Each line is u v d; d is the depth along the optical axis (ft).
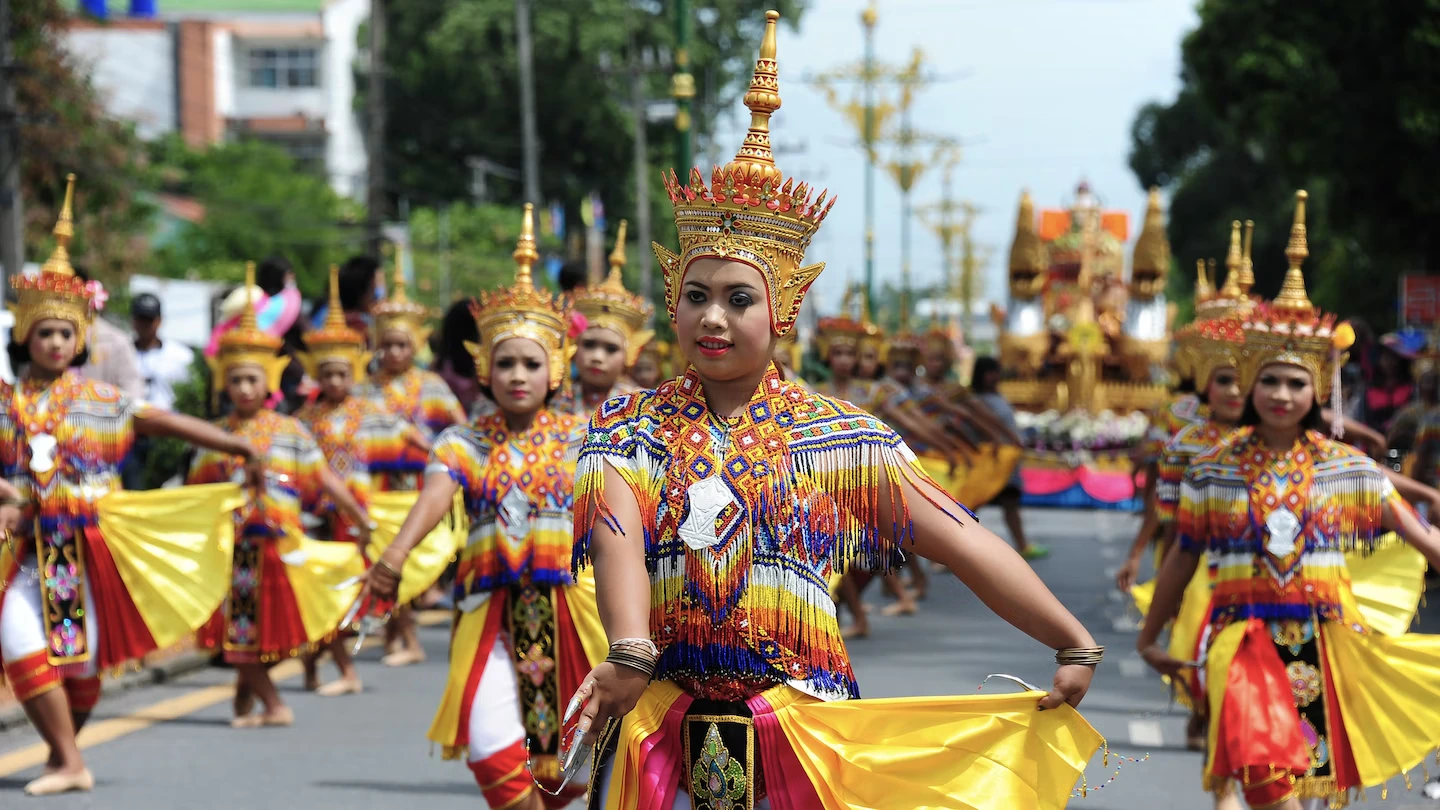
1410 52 105.29
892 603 69.82
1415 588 30.60
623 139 243.19
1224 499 28.22
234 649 42.68
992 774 17.58
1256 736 26.73
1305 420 28.55
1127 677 49.78
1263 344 27.91
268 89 330.13
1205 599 33.19
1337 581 27.84
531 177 169.89
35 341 35.47
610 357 36.29
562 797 28.43
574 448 28.68
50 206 126.31
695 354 17.07
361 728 42.80
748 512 16.99
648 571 17.08
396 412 56.44
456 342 43.96
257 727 42.98
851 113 192.65
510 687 27.89
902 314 94.32
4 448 35.01
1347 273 166.81
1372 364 72.43
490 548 28.22
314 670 49.14
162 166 222.07
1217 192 229.25
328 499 48.57
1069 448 129.59
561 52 235.40
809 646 17.28
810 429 17.33
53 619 34.86
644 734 17.19
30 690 34.50
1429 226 115.24
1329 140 111.04
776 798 17.07
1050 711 17.56
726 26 239.50
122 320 128.88
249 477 37.50
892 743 17.69
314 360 54.39
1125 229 163.32
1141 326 158.81
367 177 136.05
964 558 17.19
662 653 17.28
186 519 37.19
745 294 16.99
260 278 55.31
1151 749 39.86
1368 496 27.76
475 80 238.89
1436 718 27.22
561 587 28.12
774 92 17.35
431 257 234.79
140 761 38.34
